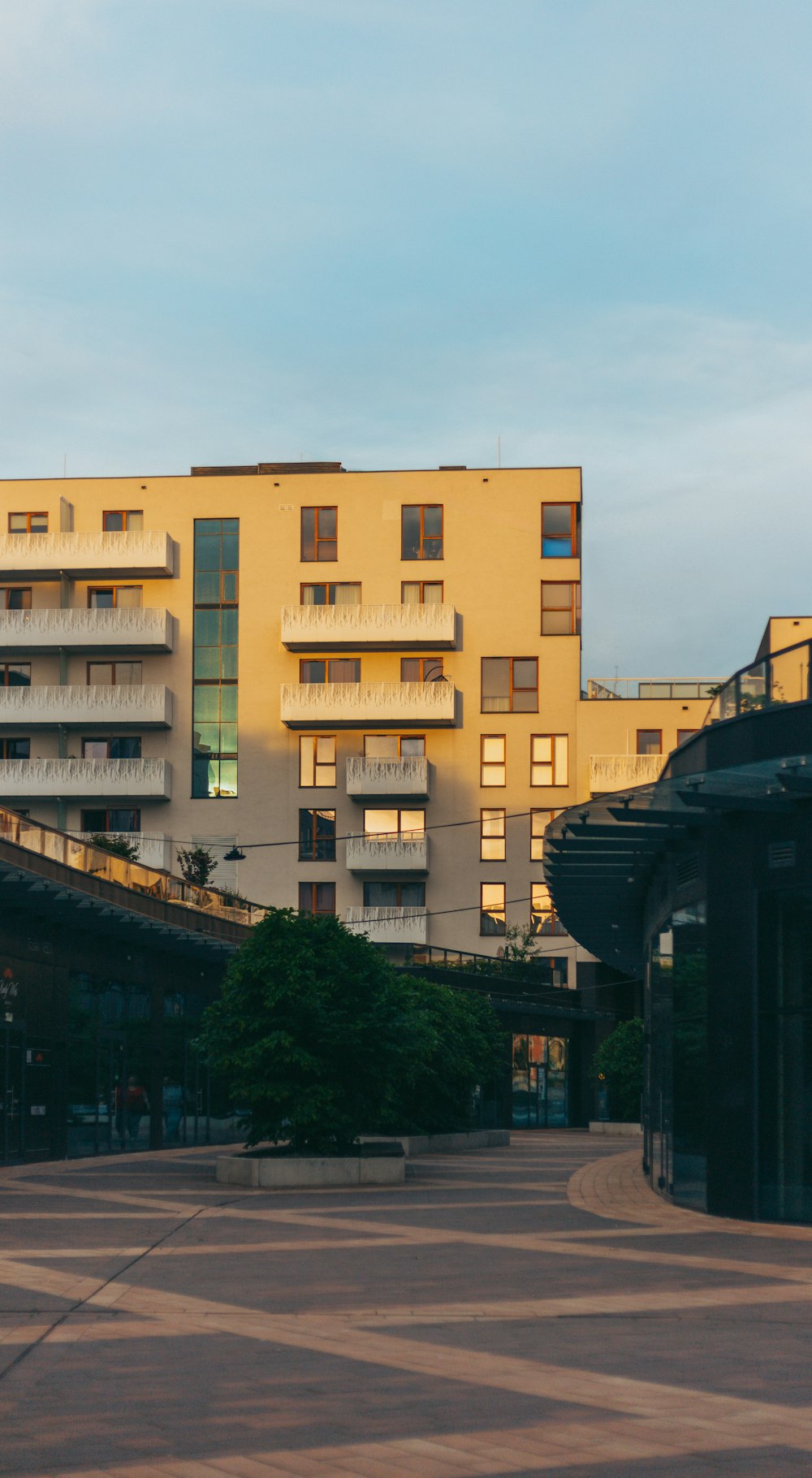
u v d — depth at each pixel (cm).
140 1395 768
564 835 2023
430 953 4925
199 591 5694
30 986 2720
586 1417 720
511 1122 4928
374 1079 2406
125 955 3222
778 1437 681
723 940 1802
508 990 5050
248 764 5597
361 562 5662
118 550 5519
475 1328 977
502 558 5638
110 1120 3112
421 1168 2673
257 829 5578
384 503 5681
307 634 5478
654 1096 2288
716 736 1812
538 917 5475
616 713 5469
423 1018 2531
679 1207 1886
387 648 5578
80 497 5728
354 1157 2272
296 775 5591
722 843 1820
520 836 5503
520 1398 762
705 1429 695
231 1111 3922
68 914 2808
